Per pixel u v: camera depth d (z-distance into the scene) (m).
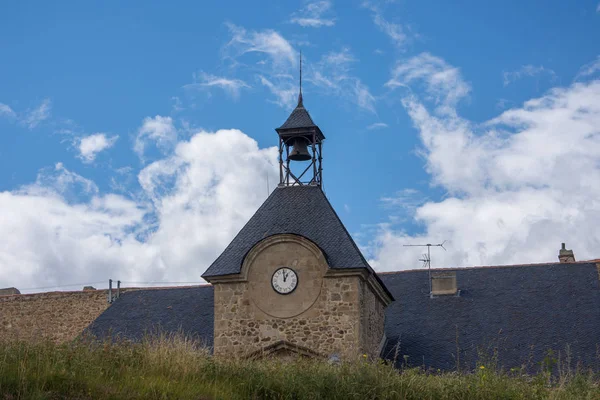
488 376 23.08
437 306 36.19
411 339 34.44
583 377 25.80
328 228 32.12
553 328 33.53
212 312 37.06
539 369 31.44
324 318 30.56
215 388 20.97
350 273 30.59
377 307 33.78
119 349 22.64
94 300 41.81
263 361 25.47
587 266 36.66
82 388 19.47
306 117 34.41
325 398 21.47
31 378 19.16
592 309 34.16
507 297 35.91
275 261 31.33
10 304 42.69
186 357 22.48
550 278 36.50
